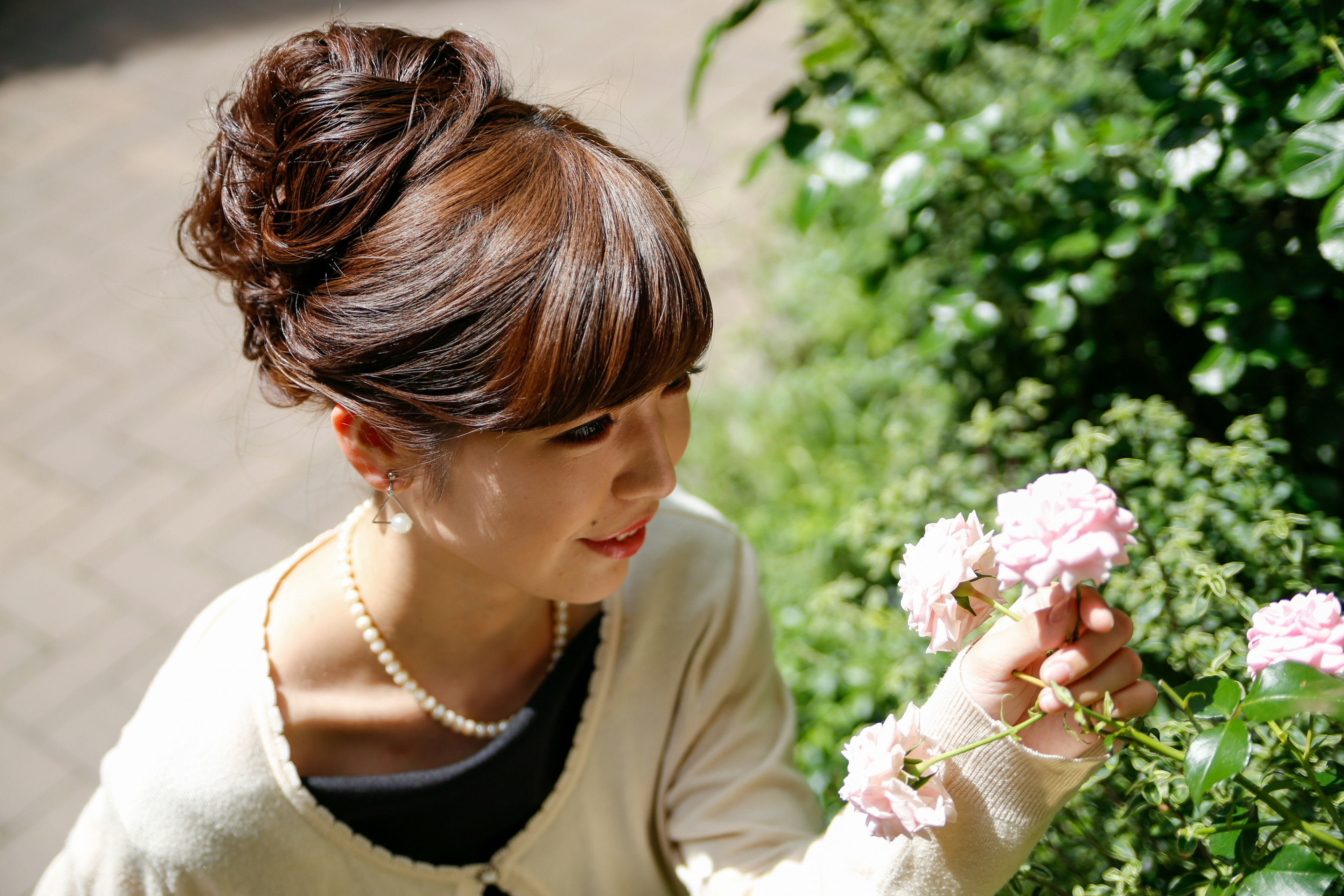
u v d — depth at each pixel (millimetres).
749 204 3734
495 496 806
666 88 4535
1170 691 734
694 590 1141
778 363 3059
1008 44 1801
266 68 890
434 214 765
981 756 747
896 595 1639
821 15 2283
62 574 3191
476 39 908
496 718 1065
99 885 981
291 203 819
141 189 4605
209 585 3094
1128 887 827
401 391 771
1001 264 1646
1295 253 1291
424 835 1037
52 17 6016
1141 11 1098
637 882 1188
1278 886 709
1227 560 1097
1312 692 668
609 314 726
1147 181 1377
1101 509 626
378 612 1000
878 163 1924
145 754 976
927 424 2092
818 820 1161
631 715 1112
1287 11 1139
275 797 972
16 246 4406
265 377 956
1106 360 1678
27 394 3764
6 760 2742
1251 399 1420
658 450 826
